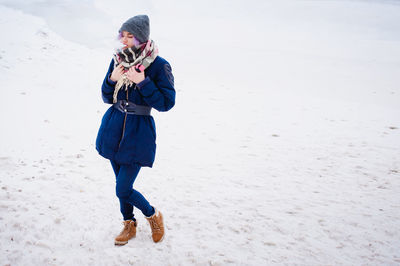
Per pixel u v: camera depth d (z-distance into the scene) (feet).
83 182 11.24
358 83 38.78
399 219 10.25
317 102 29.66
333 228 9.57
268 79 38.63
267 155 16.12
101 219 9.06
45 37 37.68
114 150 7.34
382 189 12.61
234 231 9.16
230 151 16.42
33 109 18.65
